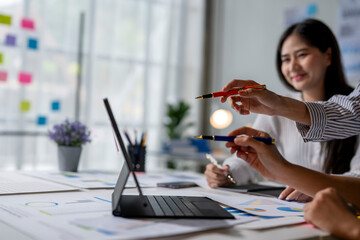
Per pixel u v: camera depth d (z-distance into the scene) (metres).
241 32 4.01
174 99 3.97
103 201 0.87
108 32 3.55
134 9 3.70
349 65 3.13
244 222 0.71
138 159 1.66
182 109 3.78
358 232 0.61
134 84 3.70
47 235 0.57
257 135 1.02
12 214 0.71
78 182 1.18
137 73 3.72
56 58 3.26
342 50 3.17
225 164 1.36
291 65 1.50
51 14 3.24
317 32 1.45
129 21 3.68
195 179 1.44
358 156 1.15
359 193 0.83
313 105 0.91
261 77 3.80
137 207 0.76
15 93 3.09
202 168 3.74
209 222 0.69
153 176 1.49
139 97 3.73
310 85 1.48
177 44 3.99
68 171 1.53
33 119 3.16
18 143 3.11
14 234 0.58
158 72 3.87
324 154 1.39
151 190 1.10
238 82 0.93
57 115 3.26
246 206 0.87
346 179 0.85
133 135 3.70
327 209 0.66
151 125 3.82
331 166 1.31
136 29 3.71
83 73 3.40
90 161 3.44
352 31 3.12
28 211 0.74
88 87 3.42
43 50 3.20
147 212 0.72
